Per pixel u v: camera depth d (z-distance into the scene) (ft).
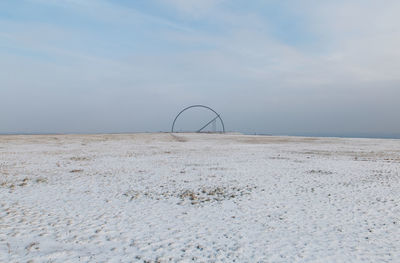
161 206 33.58
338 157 81.10
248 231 25.85
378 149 108.47
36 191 39.93
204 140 185.57
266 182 46.70
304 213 30.99
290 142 158.71
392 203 34.60
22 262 19.69
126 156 82.64
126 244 22.93
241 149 109.81
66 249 21.88
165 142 158.71
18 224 26.91
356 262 20.17
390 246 22.72
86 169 58.59
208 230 26.08
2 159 72.02
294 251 21.85
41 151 94.22
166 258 20.63
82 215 29.91
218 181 47.50
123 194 38.91
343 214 30.58
